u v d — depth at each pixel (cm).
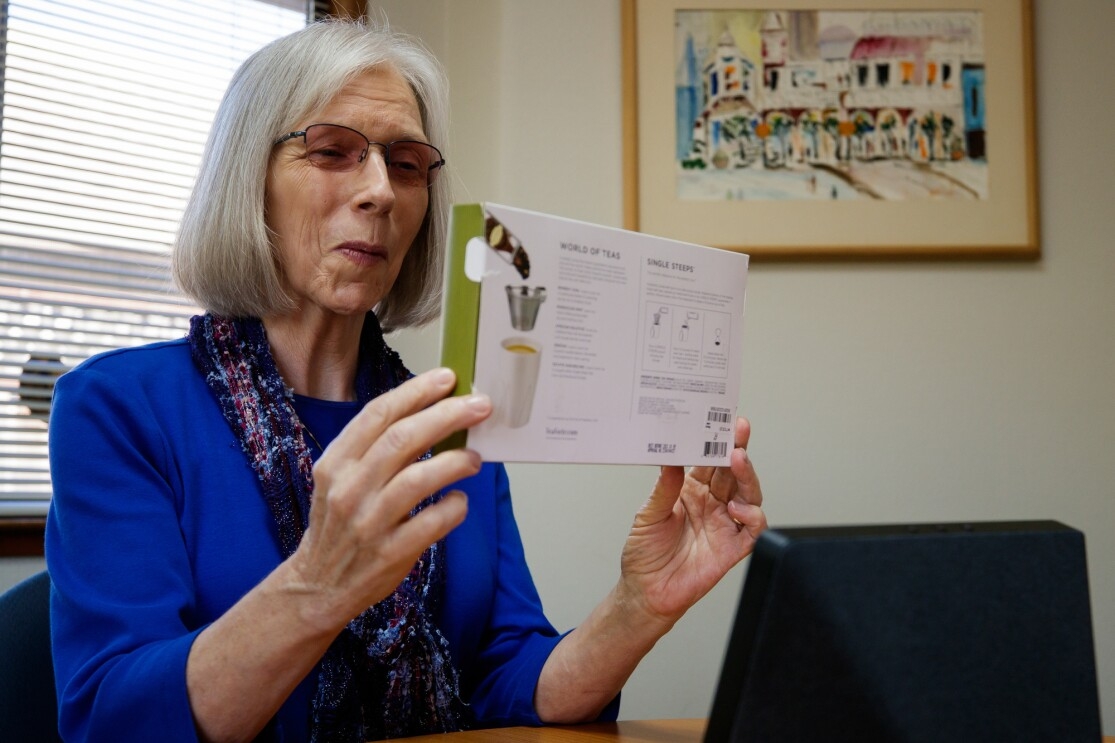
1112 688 231
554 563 230
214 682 88
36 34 219
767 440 234
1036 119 244
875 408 237
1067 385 240
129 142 226
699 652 231
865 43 241
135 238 227
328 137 118
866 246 237
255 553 112
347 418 130
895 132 240
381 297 124
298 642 86
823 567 58
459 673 126
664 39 240
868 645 59
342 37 126
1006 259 241
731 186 238
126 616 98
